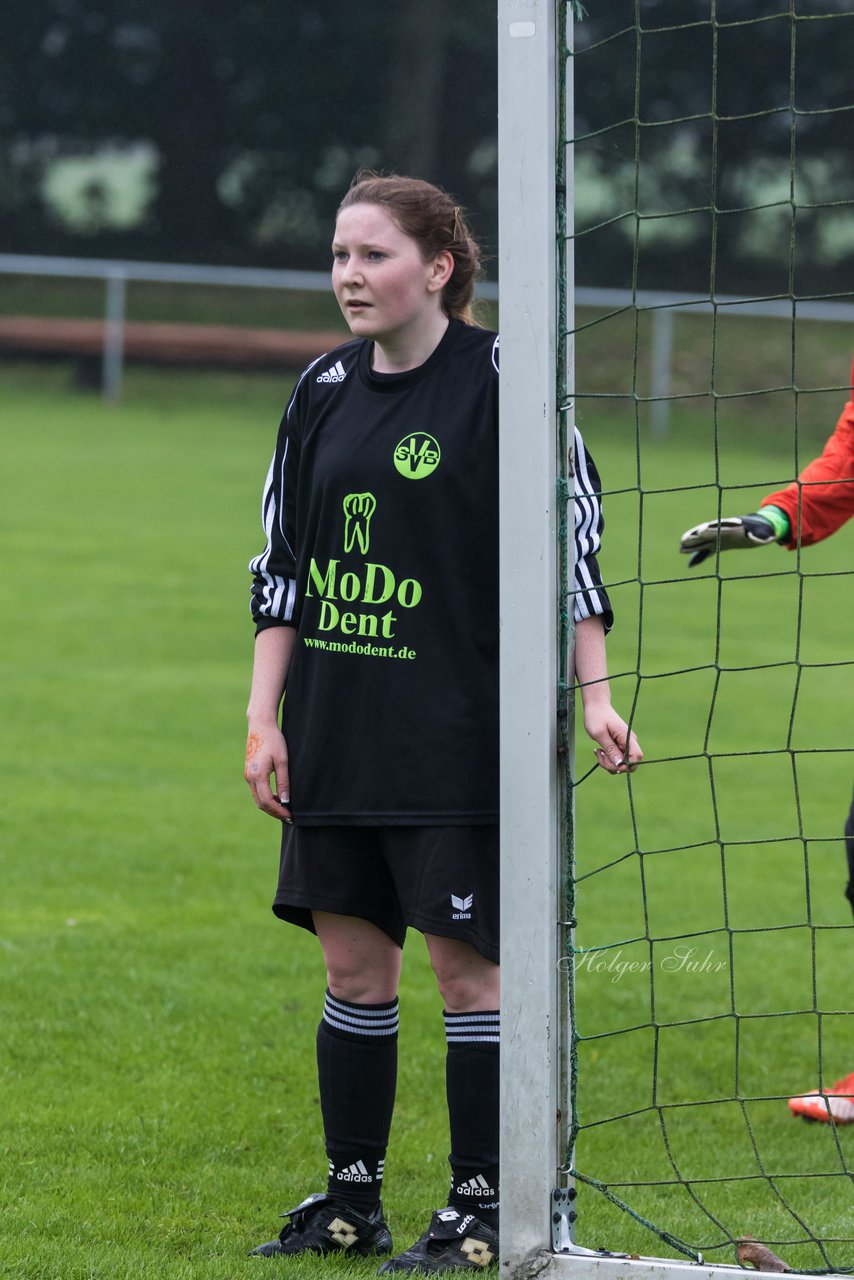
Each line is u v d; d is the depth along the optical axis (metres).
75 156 96.00
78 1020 14.77
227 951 17.20
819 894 20.55
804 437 68.31
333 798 9.61
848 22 84.00
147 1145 11.84
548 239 8.69
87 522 48.03
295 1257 9.73
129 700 30.16
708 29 84.31
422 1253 9.63
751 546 11.23
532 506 8.77
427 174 93.44
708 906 19.78
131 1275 9.29
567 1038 8.99
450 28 92.44
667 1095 13.73
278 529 10.09
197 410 71.94
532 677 8.79
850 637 38.22
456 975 9.63
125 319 81.75
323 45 92.69
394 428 9.52
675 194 86.06
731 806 24.80
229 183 95.69
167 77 93.56
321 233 95.94
